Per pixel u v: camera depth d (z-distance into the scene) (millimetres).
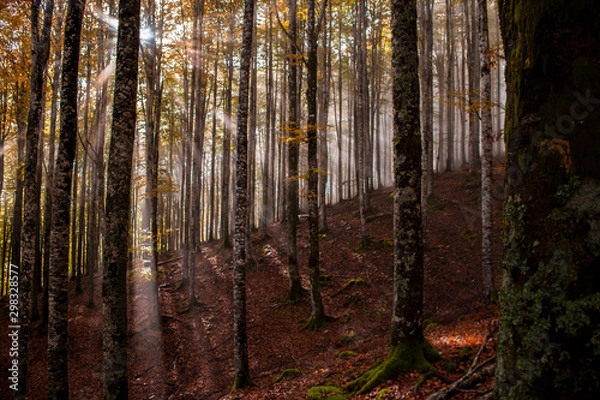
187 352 12398
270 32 20547
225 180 22922
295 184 14195
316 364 9680
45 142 21047
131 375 11516
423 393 5188
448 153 24234
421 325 6156
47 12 9281
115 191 6047
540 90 1721
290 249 14297
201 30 16578
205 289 17266
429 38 16781
